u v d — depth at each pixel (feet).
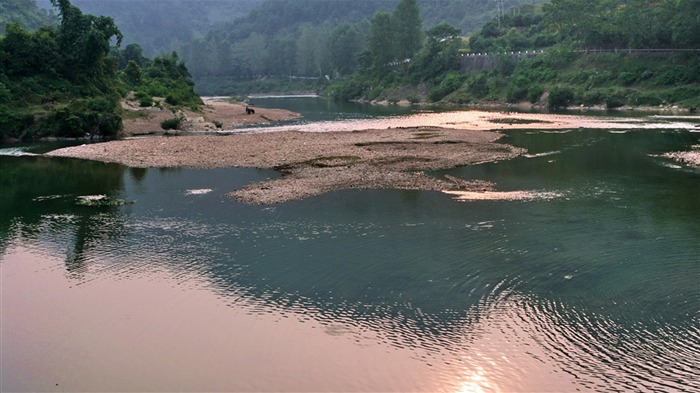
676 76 344.49
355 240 101.81
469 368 61.93
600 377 59.93
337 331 70.08
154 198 136.46
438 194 134.31
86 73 282.36
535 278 83.92
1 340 69.72
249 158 184.24
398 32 575.79
